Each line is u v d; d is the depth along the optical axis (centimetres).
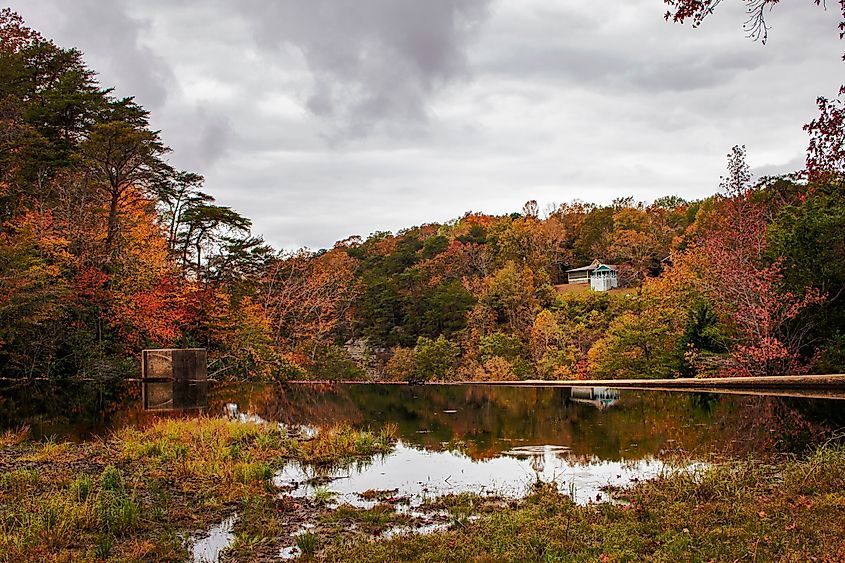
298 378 3362
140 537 686
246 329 3309
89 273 2781
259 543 664
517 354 4438
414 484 909
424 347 4525
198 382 2719
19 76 3241
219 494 853
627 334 3052
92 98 3341
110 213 2936
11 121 2966
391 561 579
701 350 2555
